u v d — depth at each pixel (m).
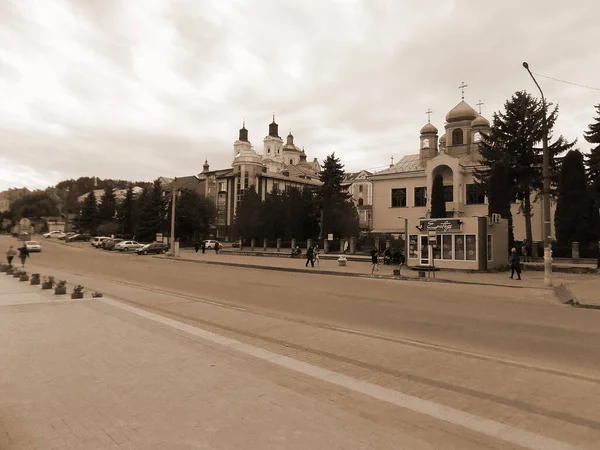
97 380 5.30
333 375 5.74
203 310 11.37
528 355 7.25
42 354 6.51
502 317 11.07
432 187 45.69
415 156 63.66
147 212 73.50
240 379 5.38
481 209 48.12
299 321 10.11
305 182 99.38
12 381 5.28
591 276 23.98
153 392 4.88
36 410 4.37
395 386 5.43
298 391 5.05
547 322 10.38
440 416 4.41
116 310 10.68
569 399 5.02
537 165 38.75
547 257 19.06
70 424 4.03
